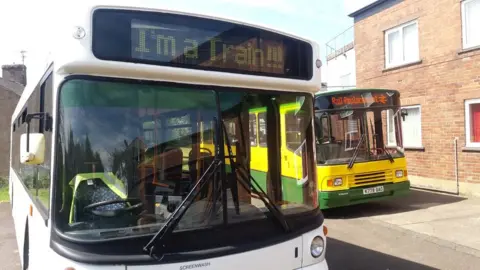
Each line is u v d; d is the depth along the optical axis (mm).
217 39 3146
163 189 2863
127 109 2791
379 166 9227
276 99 3473
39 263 3135
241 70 3248
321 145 8953
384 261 5852
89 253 2463
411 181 12820
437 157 11789
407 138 13031
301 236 3215
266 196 3115
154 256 2551
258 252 2924
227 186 3000
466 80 10789
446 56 11359
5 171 21016
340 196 8742
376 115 9523
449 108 11336
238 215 3002
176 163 2926
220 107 3100
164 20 2926
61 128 2631
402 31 13031
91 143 2686
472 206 9164
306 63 3650
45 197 3092
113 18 2730
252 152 3242
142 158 2822
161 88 2912
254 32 3346
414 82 12539
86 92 2682
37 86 3979
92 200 2660
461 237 6797
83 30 2619
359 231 7652
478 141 10680
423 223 7898
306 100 3693
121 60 2729
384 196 9273
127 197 2756
